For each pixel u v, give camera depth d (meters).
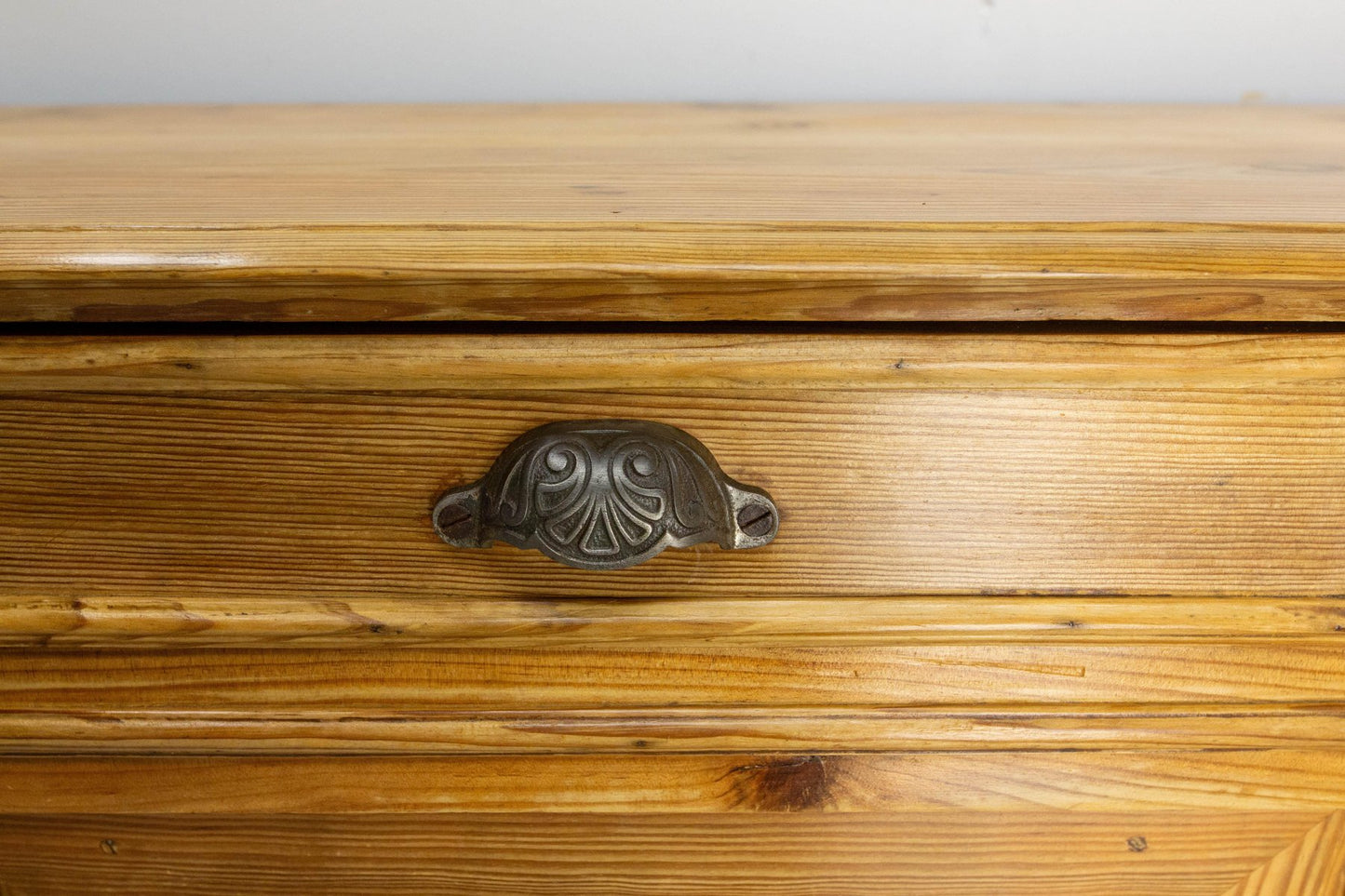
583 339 0.55
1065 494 0.58
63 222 0.55
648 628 0.59
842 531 0.58
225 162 0.66
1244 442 0.57
